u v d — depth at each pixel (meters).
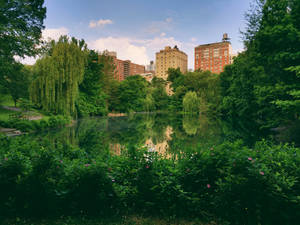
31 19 19.12
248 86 19.77
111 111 60.72
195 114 57.81
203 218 2.62
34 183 2.58
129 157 3.18
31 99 28.64
